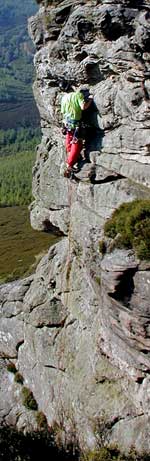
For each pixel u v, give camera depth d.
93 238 23.22
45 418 31.02
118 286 19.91
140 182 21.56
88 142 23.78
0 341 37.41
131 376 22.70
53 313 31.52
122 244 20.14
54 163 28.72
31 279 36.84
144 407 22.23
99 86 22.73
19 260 115.44
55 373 30.33
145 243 19.27
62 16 25.20
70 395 28.02
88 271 23.72
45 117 28.95
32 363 33.34
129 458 22.02
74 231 25.89
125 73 21.17
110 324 22.44
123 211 21.16
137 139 21.12
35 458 24.73
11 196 198.00
